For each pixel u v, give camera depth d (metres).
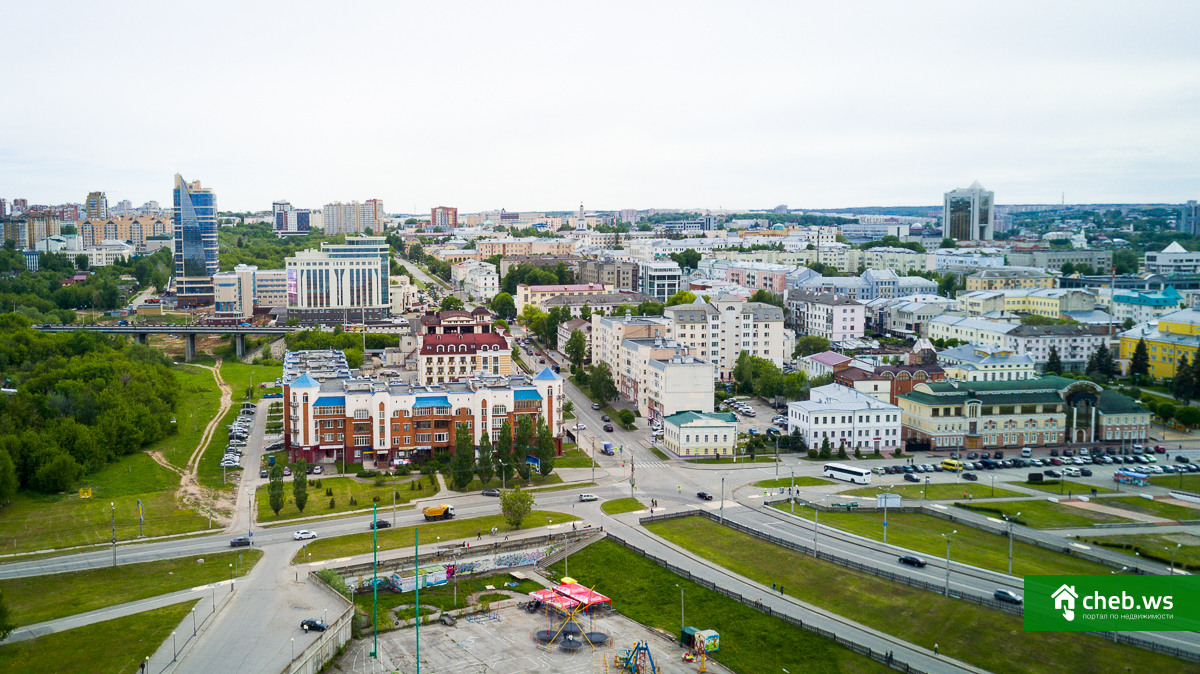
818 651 178.25
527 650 180.88
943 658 173.62
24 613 189.75
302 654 166.00
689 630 183.00
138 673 162.88
